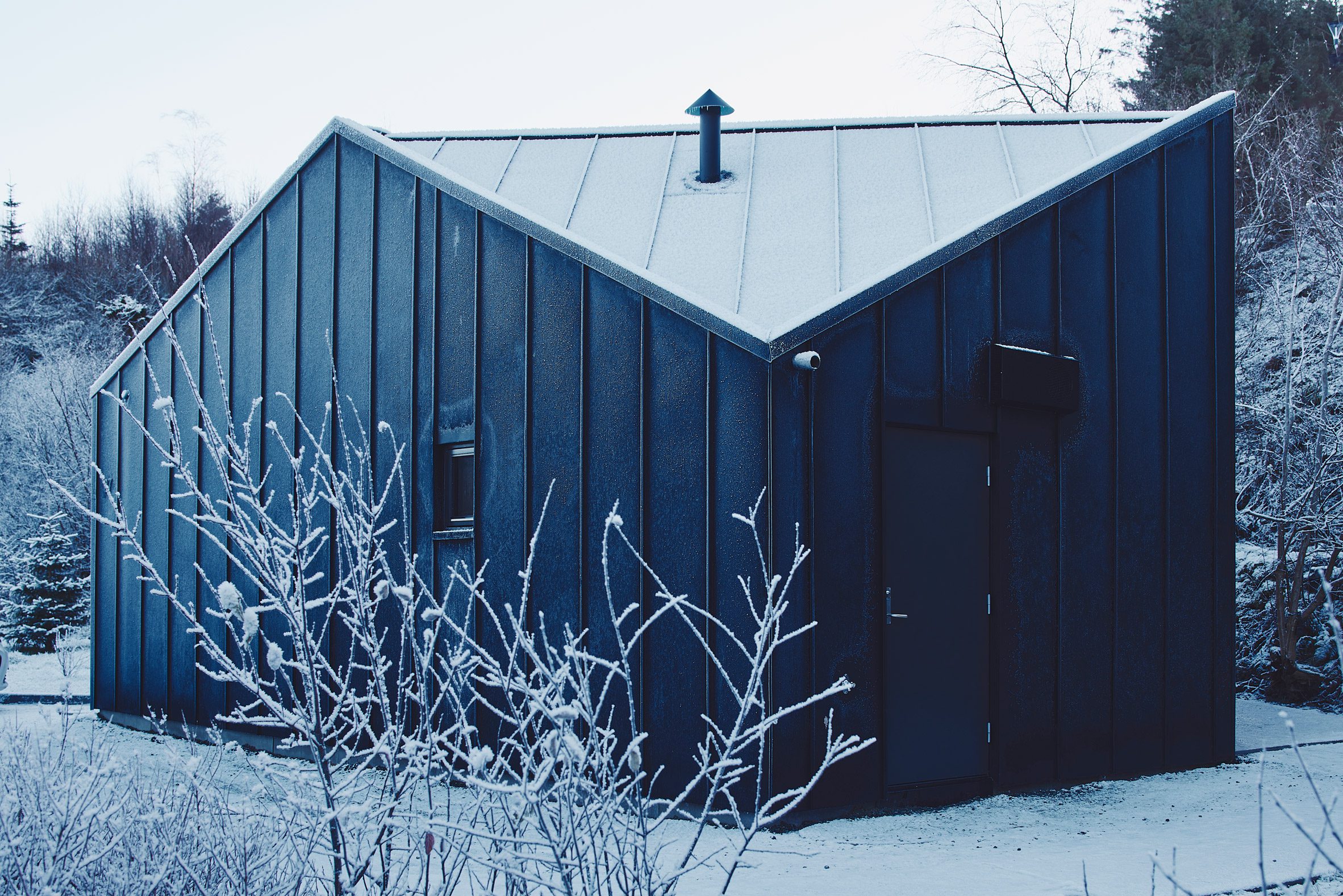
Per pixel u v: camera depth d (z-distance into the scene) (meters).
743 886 5.16
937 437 7.32
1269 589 12.45
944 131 10.23
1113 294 8.30
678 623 6.80
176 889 3.38
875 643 6.79
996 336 7.60
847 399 6.80
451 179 8.56
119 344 29.98
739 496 6.55
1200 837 6.18
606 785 3.15
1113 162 8.26
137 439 11.87
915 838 6.13
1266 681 12.02
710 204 9.23
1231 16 27.16
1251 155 21.17
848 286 7.55
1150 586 8.34
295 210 10.12
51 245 45.75
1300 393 12.67
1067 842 6.07
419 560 8.59
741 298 7.58
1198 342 8.88
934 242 7.29
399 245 9.05
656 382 7.06
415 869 4.82
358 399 9.28
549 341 7.78
